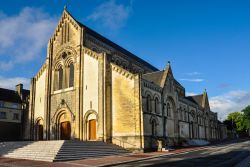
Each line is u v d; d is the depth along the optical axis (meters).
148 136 39.84
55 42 50.66
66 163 26.94
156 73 52.03
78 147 33.16
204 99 72.81
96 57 43.66
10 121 54.44
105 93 41.34
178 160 27.86
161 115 45.47
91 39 47.91
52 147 32.12
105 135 39.72
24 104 54.12
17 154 33.81
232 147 46.94
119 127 40.09
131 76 40.44
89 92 43.31
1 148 38.38
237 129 128.38
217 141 74.50
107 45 51.53
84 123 42.81
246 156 30.95
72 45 47.25
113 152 35.94
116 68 42.16
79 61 45.19
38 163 27.25
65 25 49.53
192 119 61.81
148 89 42.25
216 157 30.31
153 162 26.72
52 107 48.09
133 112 39.28
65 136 45.53
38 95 51.22
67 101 45.88
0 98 54.53
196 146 52.22
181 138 53.25
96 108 41.75
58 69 49.53
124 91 40.75
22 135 52.50
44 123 47.94
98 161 28.09
